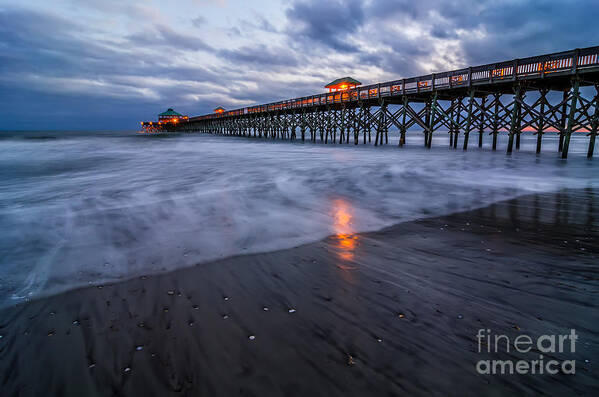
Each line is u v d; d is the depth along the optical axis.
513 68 15.31
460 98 20.33
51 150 22.00
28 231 4.40
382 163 13.13
